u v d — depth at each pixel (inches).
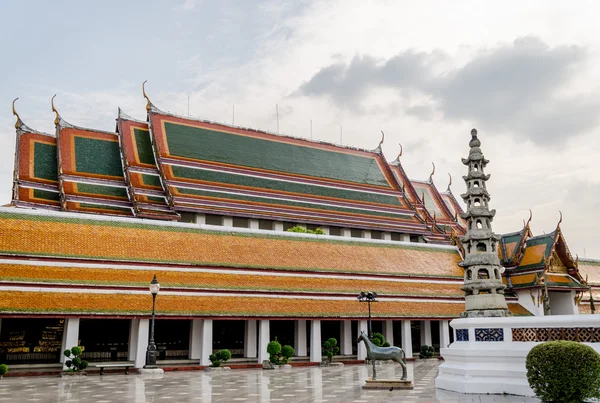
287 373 1331.2
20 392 920.9
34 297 1355.8
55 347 1510.8
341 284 1840.6
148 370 1314.0
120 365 1342.3
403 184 3211.1
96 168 2319.1
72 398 836.0
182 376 1253.7
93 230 1585.9
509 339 839.1
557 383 616.4
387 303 1849.2
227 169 2504.9
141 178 2306.8
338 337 1923.0
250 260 1747.0
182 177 2337.6
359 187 2871.6
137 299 1470.2
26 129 2357.3
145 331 1449.3
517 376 806.5
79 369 1304.1
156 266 1572.3
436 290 2006.6
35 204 2121.1
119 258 1539.1
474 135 1025.5
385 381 919.7
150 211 2176.4
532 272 2208.4
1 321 1450.5
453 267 2162.9
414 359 1841.8
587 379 607.2
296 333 1793.8
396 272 1989.4
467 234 981.2
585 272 2615.7
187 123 2615.7
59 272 1438.2
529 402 730.8
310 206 2588.6
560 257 2244.1
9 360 1443.2
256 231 1872.5
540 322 807.1
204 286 1590.8
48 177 2255.2
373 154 3171.8
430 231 2834.6
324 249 1952.5
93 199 2172.7
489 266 947.3
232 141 2687.0
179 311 1491.1
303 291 1724.9
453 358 893.2
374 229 2664.9
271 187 2568.9
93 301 1412.4
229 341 1750.7
